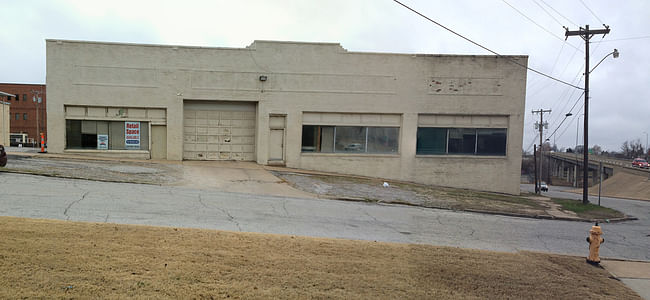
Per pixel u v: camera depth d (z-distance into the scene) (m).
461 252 7.96
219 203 11.67
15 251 5.54
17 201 9.21
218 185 15.42
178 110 21.88
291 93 22.59
